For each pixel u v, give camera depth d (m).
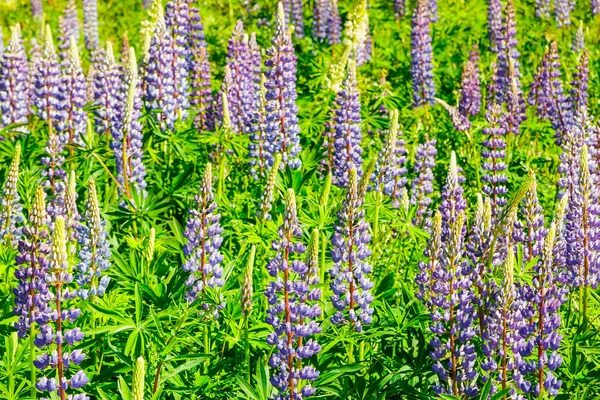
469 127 12.20
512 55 14.90
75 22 20.70
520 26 19.38
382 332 6.70
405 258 8.82
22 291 5.84
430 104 14.58
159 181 9.78
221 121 11.52
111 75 10.30
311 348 6.11
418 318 6.71
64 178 9.86
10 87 11.85
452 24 19.61
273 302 6.14
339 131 9.72
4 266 7.52
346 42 15.37
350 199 6.58
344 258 6.64
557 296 6.24
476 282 6.31
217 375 6.65
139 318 6.37
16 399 5.98
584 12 21.02
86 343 6.04
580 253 7.31
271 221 8.39
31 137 10.57
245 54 11.88
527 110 14.17
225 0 20.66
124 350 6.48
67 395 5.91
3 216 8.37
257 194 9.56
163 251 8.12
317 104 12.57
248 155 10.27
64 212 7.21
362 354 6.86
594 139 9.25
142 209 8.76
